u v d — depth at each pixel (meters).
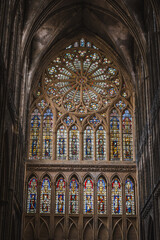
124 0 46.66
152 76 43.31
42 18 48.12
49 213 49.72
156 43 41.78
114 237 48.94
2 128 34.00
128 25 48.19
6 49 36.62
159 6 40.50
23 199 49.22
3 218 38.31
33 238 48.69
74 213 49.88
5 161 38.84
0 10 34.59
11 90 39.25
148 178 44.25
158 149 39.81
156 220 39.25
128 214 49.88
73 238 48.88
